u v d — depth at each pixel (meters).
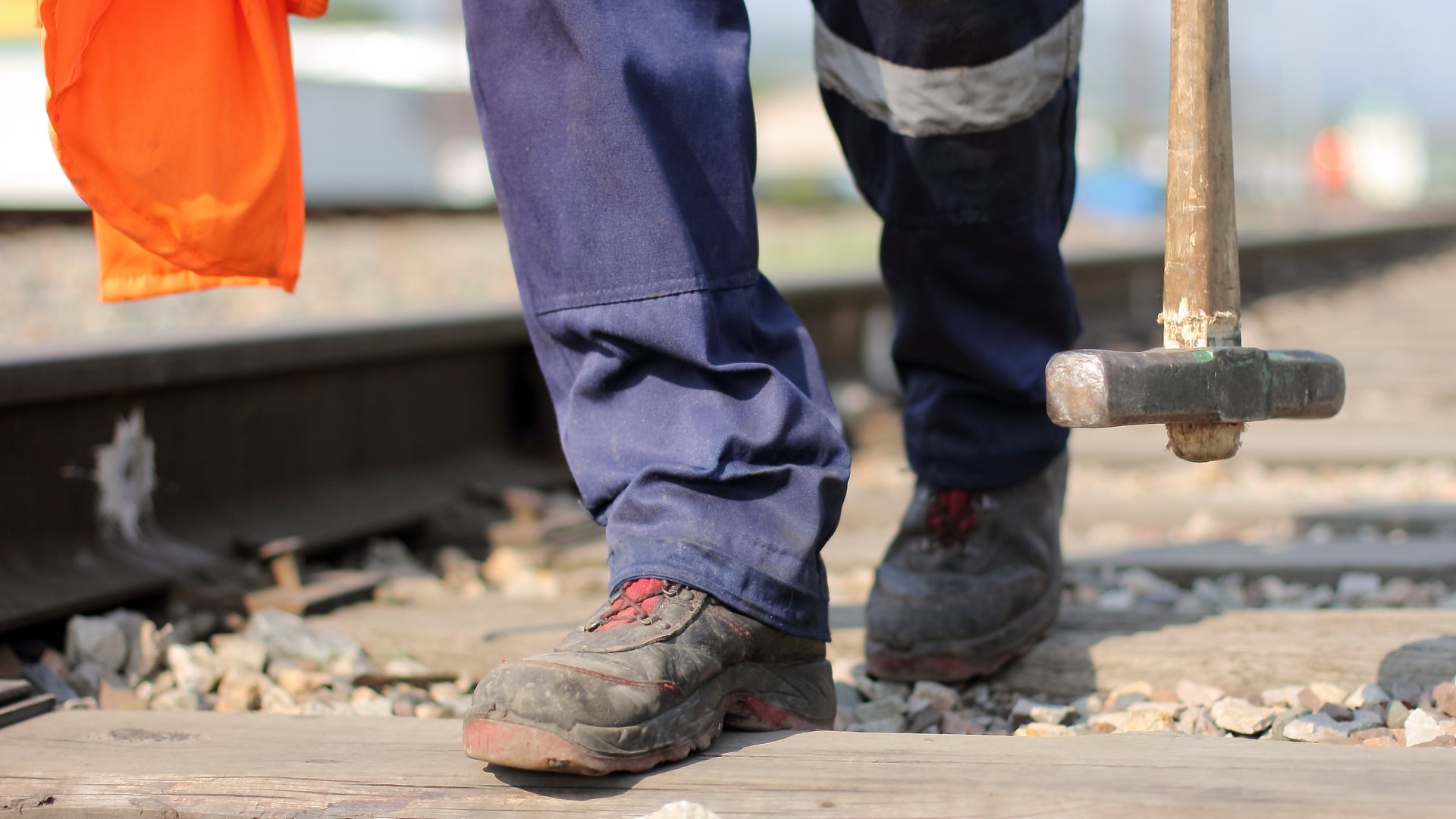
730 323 1.21
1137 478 3.27
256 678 1.73
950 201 1.47
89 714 1.38
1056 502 1.67
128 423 2.06
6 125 9.63
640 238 1.17
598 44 1.17
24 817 1.19
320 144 15.25
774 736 1.21
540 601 2.14
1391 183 33.16
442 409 2.90
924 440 1.60
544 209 1.21
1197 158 1.13
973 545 1.60
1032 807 1.02
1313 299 7.45
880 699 1.58
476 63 1.23
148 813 1.16
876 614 1.60
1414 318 6.20
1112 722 1.44
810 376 1.28
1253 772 1.06
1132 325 6.61
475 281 7.13
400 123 15.96
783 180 24.81
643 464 1.19
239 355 2.25
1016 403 1.56
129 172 1.24
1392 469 3.23
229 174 1.28
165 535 2.11
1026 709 1.52
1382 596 2.05
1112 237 12.16
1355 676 1.52
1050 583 1.64
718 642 1.17
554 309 1.22
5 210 6.75
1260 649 1.59
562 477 3.10
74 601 1.85
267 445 2.38
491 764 1.10
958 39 1.39
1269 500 2.79
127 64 1.23
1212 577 2.23
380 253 8.09
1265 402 1.14
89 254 6.30
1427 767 1.05
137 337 2.18
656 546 1.17
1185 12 1.13
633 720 1.08
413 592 2.22
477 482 2.88
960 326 1.53
